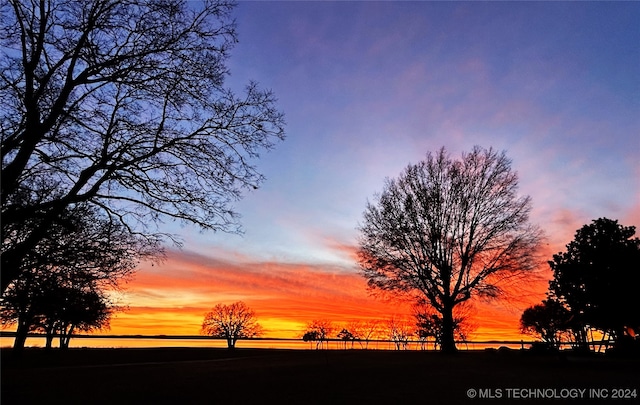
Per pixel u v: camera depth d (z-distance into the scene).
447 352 35.12
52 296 20.70
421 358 27.47
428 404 11.16
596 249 28.70
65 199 14.56
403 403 11.27
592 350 35.44
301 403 11.21
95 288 20.75
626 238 28.98
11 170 13.32
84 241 16.64
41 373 18.52
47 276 17.94
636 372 18.89
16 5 13.87
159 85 15.75
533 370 19.61
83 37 14.70
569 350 35.59
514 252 36.50
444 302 36.53
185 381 15.61
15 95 14.33
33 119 13.70
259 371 19.16
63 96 14.48
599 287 27.53
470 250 37.69
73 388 13.88
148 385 14.56
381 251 38.75
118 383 15.14
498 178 38.19
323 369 19.98
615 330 29.12
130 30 15.66
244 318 70.56
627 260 27.28
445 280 36.62
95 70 14.92
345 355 31.27
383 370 19.52
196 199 16.55
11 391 13.23
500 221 37.47
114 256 17.44
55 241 16.27
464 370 19.58
